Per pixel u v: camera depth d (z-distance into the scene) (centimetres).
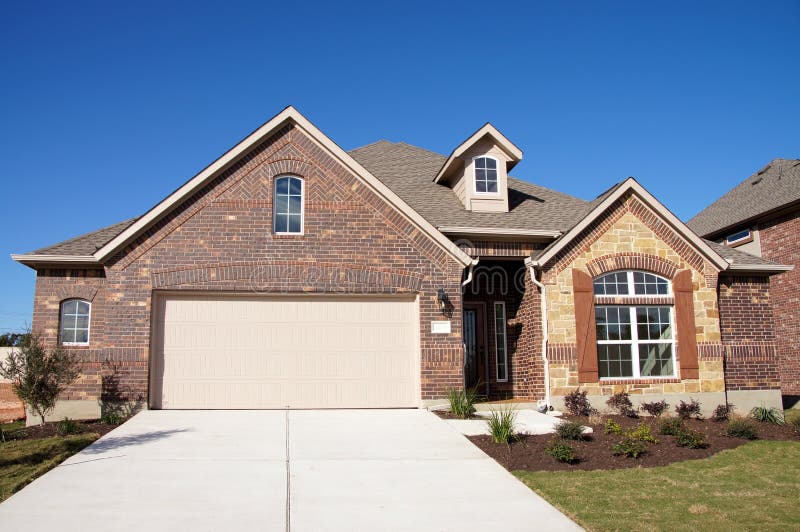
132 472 977
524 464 1067
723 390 1603
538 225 1712
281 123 1541
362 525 782
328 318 1523
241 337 1493
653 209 1625
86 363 1469
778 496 932
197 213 1498
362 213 1548
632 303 1597
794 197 2188
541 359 1554
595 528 790
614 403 1515
